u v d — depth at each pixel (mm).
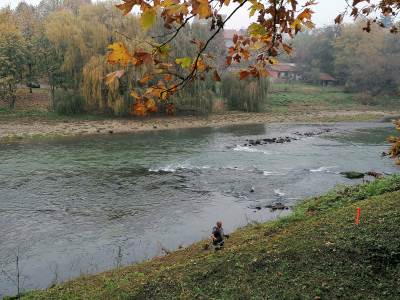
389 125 57969
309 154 37000
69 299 11789
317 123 59812
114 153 37375
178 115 60500
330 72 100562
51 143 42031
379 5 6582
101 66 52938
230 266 11031
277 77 102750
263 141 44125
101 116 57000
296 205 20469
